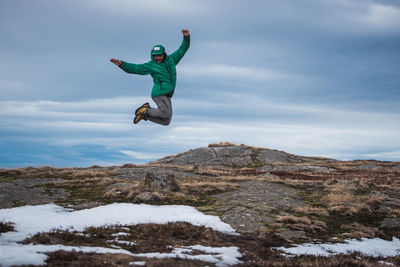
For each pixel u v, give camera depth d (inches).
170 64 398.6
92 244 403.9
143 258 348.2
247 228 530.9
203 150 1817.2
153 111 384.8
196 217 570.3
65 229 473.7
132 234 464.4
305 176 1177.4
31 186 800.3
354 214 673.0
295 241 500.1
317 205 717.9
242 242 469.7
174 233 480.1
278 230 533.3
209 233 486.0
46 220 529.3
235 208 624.1
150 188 746.2
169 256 371.2
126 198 679.7
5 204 647.8
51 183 834.2
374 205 737.0
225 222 557.9
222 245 449.4
